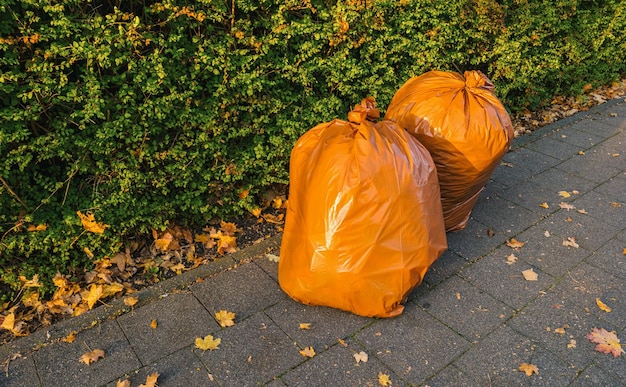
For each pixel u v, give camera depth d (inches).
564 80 250.1
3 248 118.1
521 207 167.0
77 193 125.8
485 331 115.7
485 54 199.3
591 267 138.3
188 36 130.6
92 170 124.3
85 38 112.5
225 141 141.5
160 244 140.2
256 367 105.5
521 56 212.2
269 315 119.1
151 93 122.6
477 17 185.3
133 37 115.2
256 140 146.9
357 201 109.6
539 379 103.9
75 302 123.4
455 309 122.1
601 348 110.7
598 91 278.8
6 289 124.6
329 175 111.7
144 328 115.2
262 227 153.0
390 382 102.3
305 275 115.8
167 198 139.3
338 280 112.7
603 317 120.4
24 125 111.8
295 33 140.6
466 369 106.0
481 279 132.6
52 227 123.3
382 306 115.0
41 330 113.7
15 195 115.3
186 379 102.8
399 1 160.4
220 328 115.3
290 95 149.4
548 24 218.5
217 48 129.4
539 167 194.5
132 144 126.7
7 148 112.3
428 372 105.0
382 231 111.0
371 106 125.3
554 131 226.5
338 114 159.3
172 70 125.6
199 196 145.5
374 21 155.2
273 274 132.3
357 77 159.9
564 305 124.2
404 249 113.3
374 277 112.6
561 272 136.0
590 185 181.9
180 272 135.0
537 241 149.1
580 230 154.9
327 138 117.9
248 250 139.4
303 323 116.6
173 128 133.5
